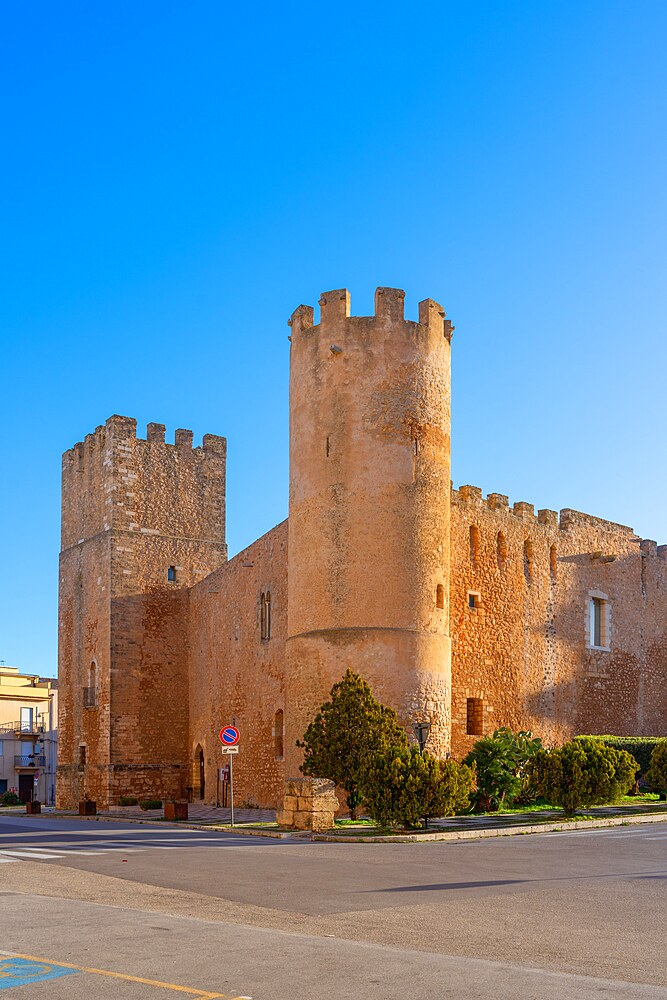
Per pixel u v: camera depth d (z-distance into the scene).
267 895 14.07
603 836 23.61
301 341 34.66
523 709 41.75
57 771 49.59
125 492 48.06
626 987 8.41
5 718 71.69
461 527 40.31
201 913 12.54
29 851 21.80
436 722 31.98
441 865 17.75
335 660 31.75
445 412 34.62
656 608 50.19
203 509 50.41
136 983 8.58
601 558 46.81
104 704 46.16
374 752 26.03
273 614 39.66
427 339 34.31
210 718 45.09
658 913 12.43
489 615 40.91
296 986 8.41
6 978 8.80
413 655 31.83
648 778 36.09
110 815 39.78
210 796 44.53
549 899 13.57
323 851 20.80
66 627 50.56
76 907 12.97
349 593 31.98
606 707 46.16
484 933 11.09
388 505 32.47
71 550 50.94
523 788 31.12
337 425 33.09
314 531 32.97
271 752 39.03
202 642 46.75
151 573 48.03
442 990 8.21
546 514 44.78
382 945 10.28
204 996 8.10
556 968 9.31
